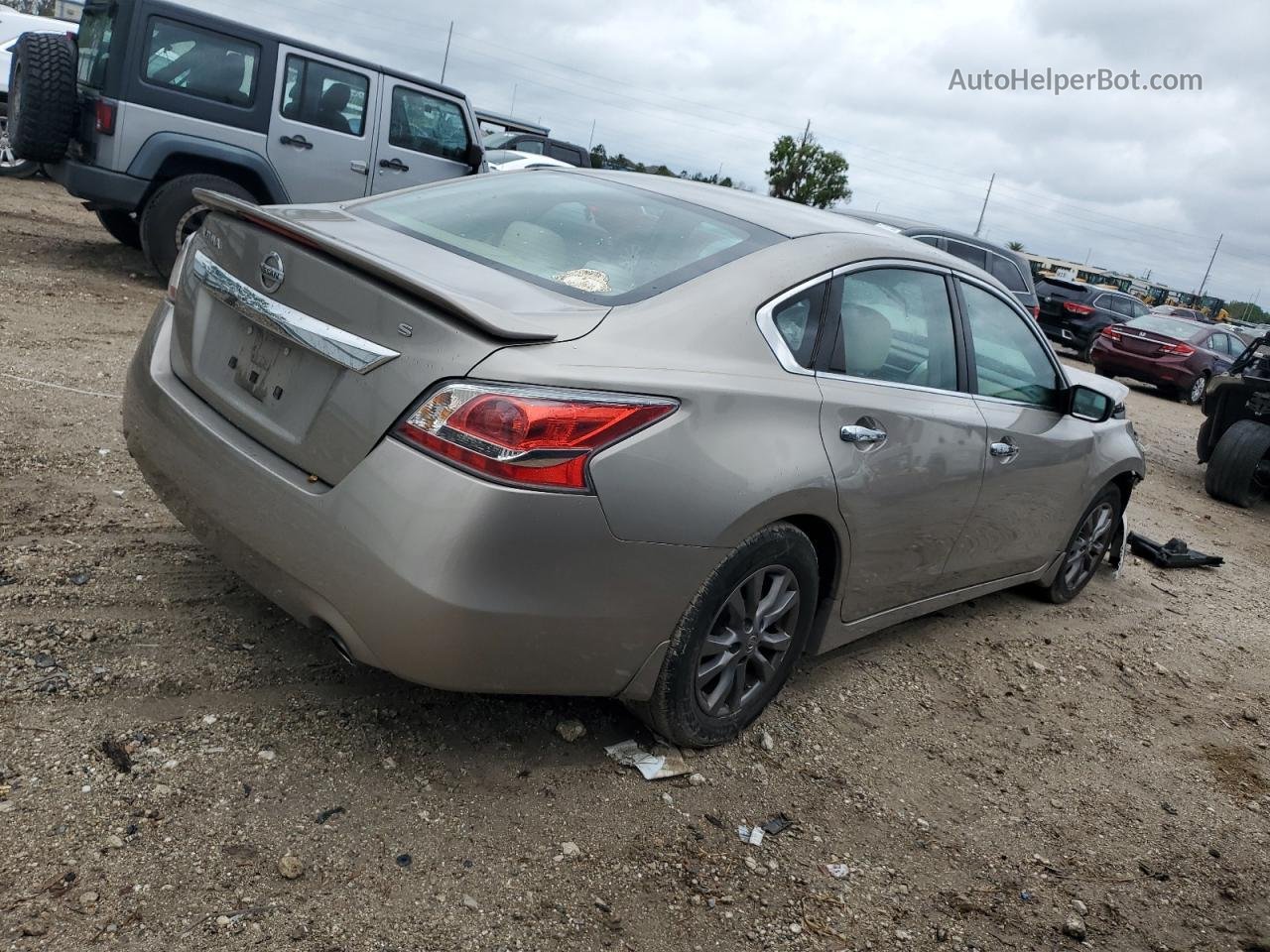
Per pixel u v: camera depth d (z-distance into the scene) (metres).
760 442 2.78
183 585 3.41
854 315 3.26
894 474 3.30
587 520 2.41
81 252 9.45
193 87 8.15
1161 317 18.20
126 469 4.31
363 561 2.37
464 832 2.55
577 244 3.04
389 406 2.39
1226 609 5.86
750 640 3.02
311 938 2.12
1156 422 13.77
